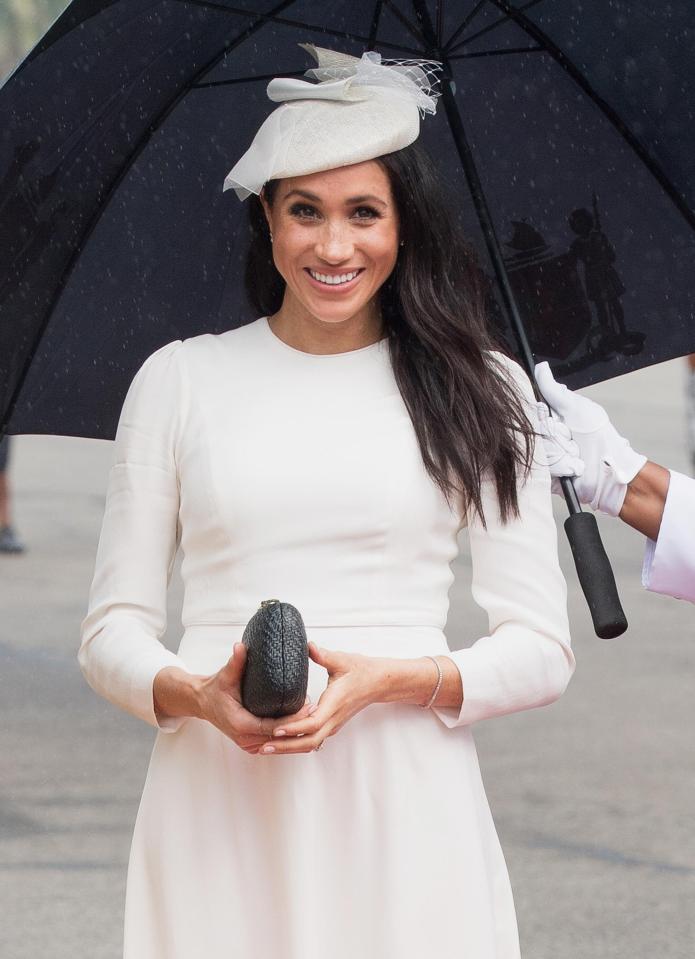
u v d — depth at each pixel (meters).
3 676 24.17
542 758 20.67
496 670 9.34
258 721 8.62
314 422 9.55
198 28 10.48
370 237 9.41
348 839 9.31
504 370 9.89
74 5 9.76
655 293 11.60
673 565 10.58
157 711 9.30
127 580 9.60
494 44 11.24
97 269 11.02
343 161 9.25
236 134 11.04
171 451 9.63
